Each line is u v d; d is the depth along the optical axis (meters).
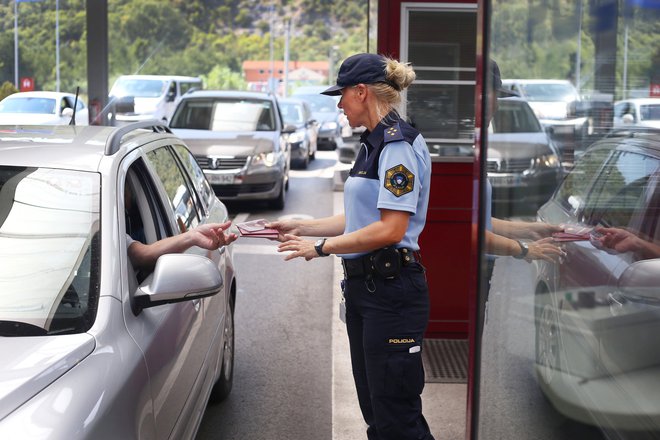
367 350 3.38
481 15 3.13
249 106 14.45
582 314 2.41
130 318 2.90
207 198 5.27
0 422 2.17
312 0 88.31
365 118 3.40
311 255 3.34
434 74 6.04
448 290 6.08
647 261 2.02
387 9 6.05
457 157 5.94
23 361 2.47
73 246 3.05
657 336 1.98
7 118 13.88
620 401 2.17
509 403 2.96
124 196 3.42
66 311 2.79
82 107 15.11
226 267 4.90
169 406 3.09
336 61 87.69
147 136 4.32
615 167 2.18
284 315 7.30
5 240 3.07
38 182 3.29
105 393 2.46
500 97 2.98
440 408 4.94
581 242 2.41
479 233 3.14
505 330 3.01
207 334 4.06
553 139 2.58
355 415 4.86
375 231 3.23
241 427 4.75
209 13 75.25
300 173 19.84
